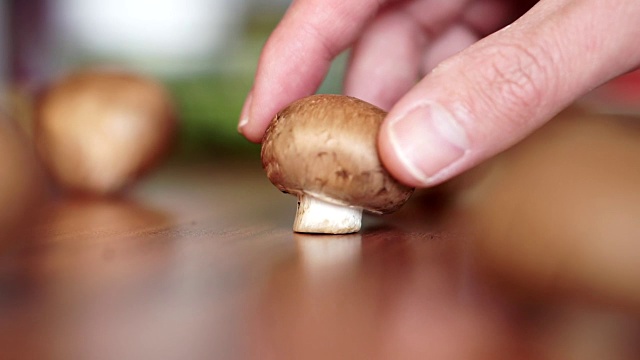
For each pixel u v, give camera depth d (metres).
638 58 0.21
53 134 0.31
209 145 0.40
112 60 0.49
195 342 0.16
